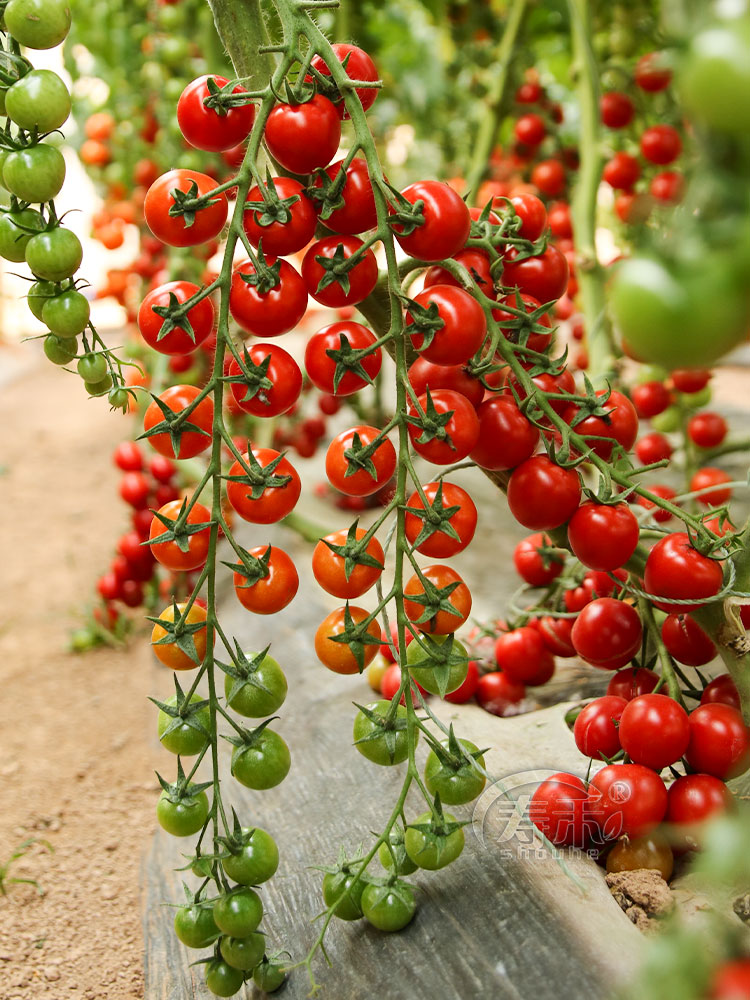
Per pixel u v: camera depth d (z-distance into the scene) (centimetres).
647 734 56
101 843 82
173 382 123
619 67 104
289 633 97
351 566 52
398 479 53
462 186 108
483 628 80
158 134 138
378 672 81
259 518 54
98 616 121
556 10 135
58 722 103
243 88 59
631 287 37
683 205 38
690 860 58
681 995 39
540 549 75
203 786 55
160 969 67
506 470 58
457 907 57
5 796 89
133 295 145
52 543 157
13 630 128
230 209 64
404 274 59
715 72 34
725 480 85
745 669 58
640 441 90
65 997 67
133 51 141
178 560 54
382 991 54
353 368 52
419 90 170
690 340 37
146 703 107
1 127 55
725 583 57
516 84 117
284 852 69
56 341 56
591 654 63
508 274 60
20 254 55
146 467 124
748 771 61
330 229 54
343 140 112
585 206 102
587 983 50
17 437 210
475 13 135
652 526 61
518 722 74
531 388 56
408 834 54
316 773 76
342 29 124
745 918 52
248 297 52
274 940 62
